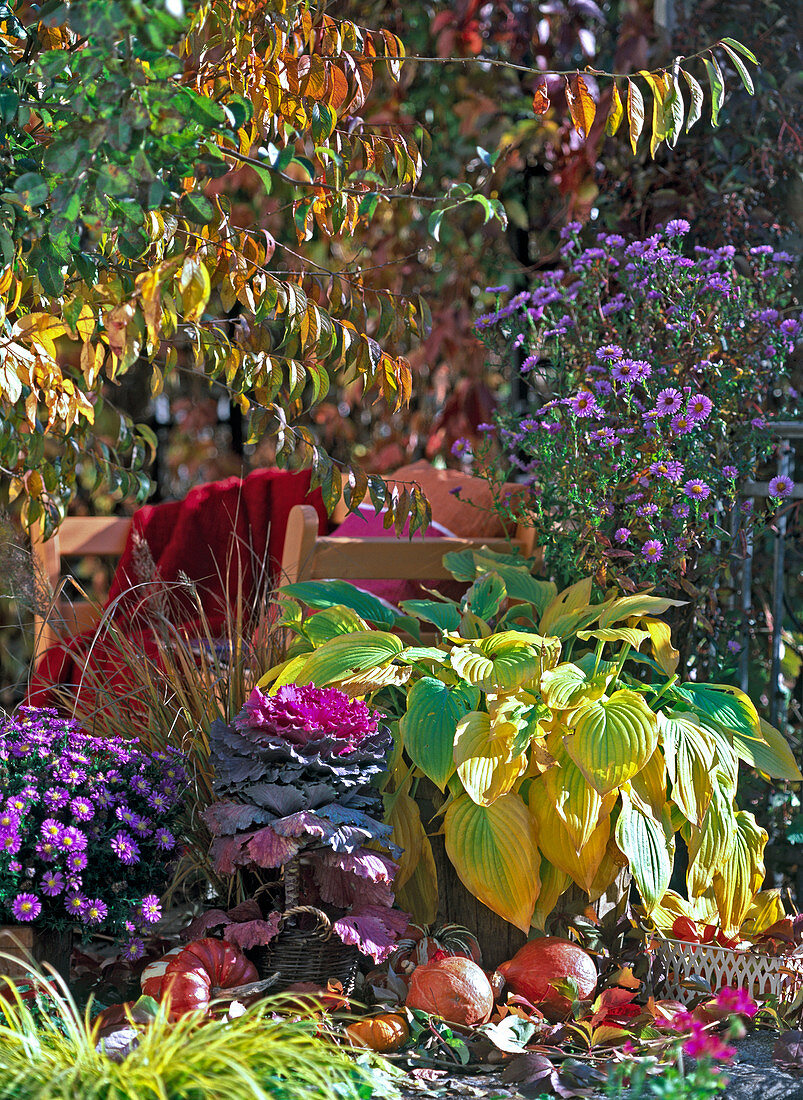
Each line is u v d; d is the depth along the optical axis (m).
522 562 3.23
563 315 3.36
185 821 2.62
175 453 5.59
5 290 2.30
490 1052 2.14
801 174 3.70
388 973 2.33
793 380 3.59
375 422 5.25
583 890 2.52
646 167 3.80
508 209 4.47
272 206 4.82
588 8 4.00
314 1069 1.75
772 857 3.20
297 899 2.28
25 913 2.13
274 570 3.61
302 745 2.28
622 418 2.98
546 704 2.49
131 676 3.01
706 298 3.06
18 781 2.27
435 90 4.70
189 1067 1.63
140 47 1.63
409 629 3.04
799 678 3.50
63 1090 1.58
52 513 3.22
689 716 2.62
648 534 2.95
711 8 3.74
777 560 3.29
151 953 2.61
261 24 2.40
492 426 3.38
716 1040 1.81
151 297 1.75
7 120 2.02
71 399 2.57
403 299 2.66
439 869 2.53
